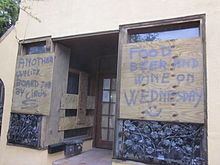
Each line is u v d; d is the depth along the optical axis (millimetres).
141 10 3314
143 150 2977
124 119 3160
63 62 4266
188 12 2982
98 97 5344
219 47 2730
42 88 4012
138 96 3107
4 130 4320
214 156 2559
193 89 2779
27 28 4391
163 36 3229
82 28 3768
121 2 3496
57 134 4105
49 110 3885
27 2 4477
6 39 4672
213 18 2822
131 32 3424
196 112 2719
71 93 4684
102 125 5211
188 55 2875
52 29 4078
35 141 3867
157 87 3004
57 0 4121
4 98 4461
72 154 4332
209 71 2732
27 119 4066
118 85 3281
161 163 2846
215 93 2662
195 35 3002
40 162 3736
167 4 3141
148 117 2994
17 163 3986
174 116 2836
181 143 2764
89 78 5387
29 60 4254
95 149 5039
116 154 3137
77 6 3891
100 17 3635
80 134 4961
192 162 2670
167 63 2990
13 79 4395
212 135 2602
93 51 4957
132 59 3238
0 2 4762
